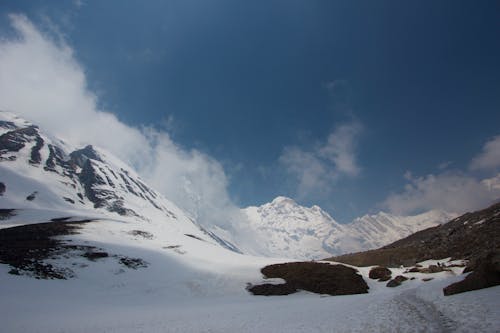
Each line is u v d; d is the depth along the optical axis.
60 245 83.25
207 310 49.41
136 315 44.81
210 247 115.88
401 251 114.75
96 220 126.50
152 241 106.25
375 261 110.94
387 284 75.50
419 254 105.38
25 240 85.62
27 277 62.41
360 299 50.16
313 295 72.00
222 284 76.62
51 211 155.25
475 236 97.06
